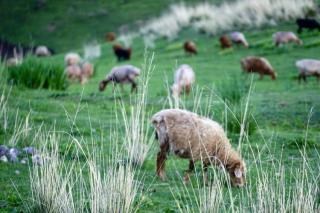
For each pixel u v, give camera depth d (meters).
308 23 39.28
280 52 35.41
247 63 29.12
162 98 19.95
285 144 14.48
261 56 35.12
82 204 8.85
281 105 20.34
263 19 43.75
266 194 8.86
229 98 18.50
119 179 9.09
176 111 11.27
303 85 26.36
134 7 61.53
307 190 9.41
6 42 58.81
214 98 19.27
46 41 57.78
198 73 30.91
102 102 20.59
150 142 12.45
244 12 45.09
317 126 17.27
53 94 21.75
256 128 15.84
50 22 61.44
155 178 11.37
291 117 18.31
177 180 11.35
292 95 22.97
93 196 8.97
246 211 9.09
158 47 42.69
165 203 9.97
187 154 11.02
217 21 45.03
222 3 52.22
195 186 10.94
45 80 23.89
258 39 39.91
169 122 11.14
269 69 28.64
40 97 20.97
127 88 28.12
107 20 59.31
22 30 60.78
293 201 8.77
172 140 11.07
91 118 16.94
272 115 18.62
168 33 45.62
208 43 41.25
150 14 58.56
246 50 37.34
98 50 45.09
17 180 10.77
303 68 27.06
